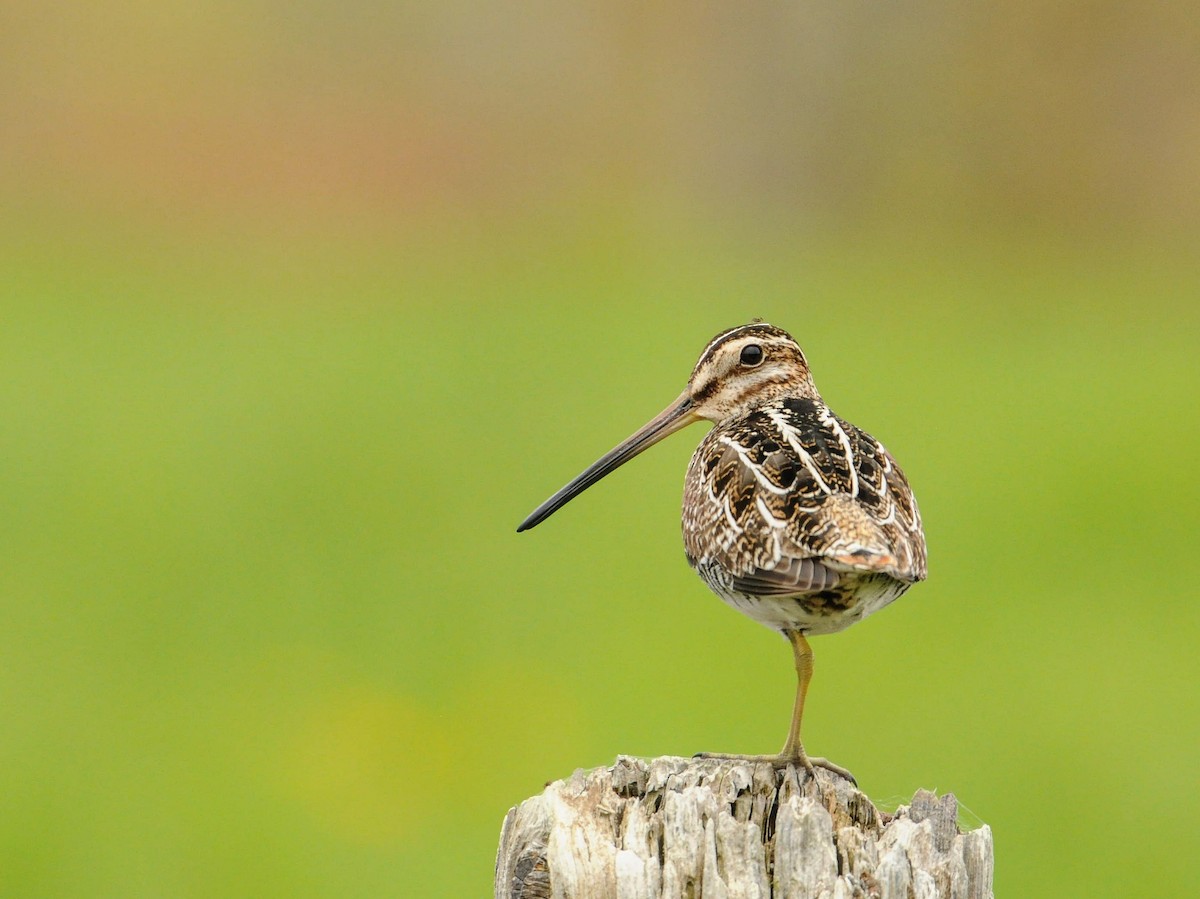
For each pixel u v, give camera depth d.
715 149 42.12
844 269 33.41
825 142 41.62
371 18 41.91
